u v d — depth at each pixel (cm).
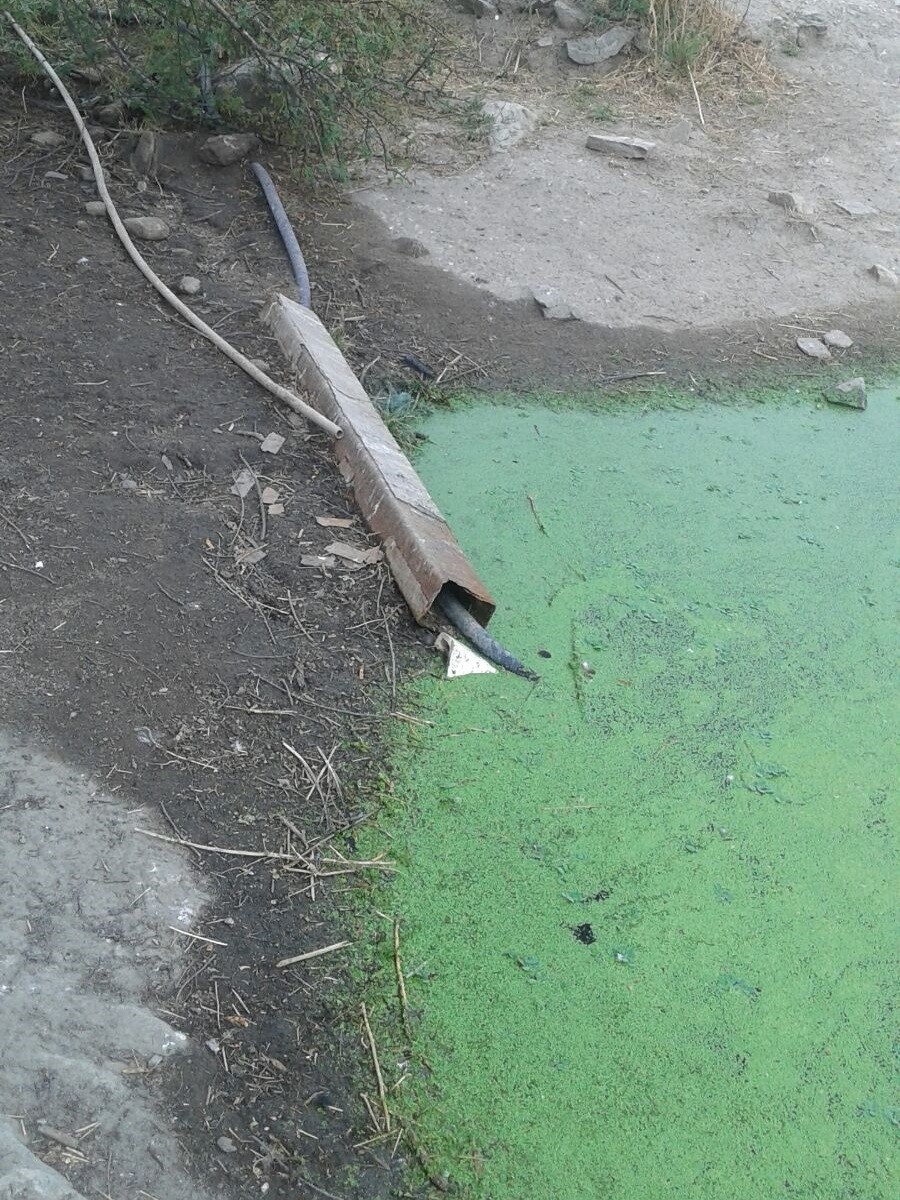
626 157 588
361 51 525
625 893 328
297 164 543
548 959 314
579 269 525
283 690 351
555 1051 301
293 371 439
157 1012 292
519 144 584
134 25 554
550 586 398
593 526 420
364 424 418
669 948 319
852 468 456
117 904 305
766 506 436
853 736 368
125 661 347
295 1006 299
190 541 379
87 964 296
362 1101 289
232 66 537
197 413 418
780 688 378
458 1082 295
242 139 530
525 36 648
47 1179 248
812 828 346
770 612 399
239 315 462
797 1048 307
